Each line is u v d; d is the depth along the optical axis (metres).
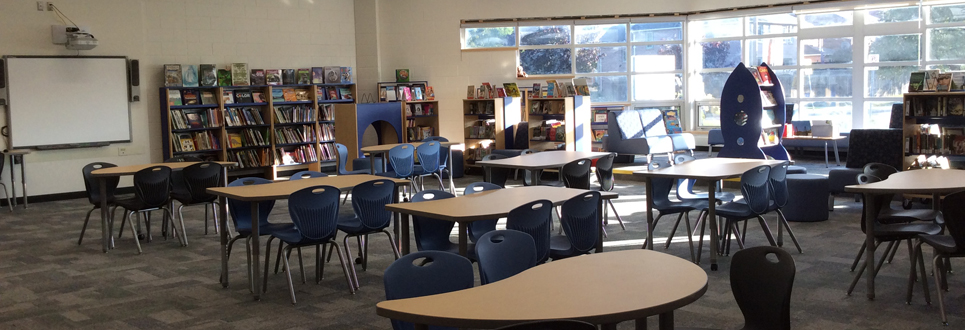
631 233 7.02
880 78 11.97
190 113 11.10
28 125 9.91
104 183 6.72
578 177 6.78
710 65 13.46
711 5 12.92
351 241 6.93
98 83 10.44
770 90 9.51
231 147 11.44
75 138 10.30
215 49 11.59
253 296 5.07
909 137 8.16
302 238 4.88
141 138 10.94
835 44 12.34
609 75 13.64
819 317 4.29
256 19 11.98
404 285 2.93
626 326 4.25
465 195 5.06
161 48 11.06
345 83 12.63
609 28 13.52
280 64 12.28
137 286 5.46
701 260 5.83
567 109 11.11
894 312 4.35
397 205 4.62
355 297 5.04
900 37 11.71
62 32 10.05
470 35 13.45
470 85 12.98
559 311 2.35
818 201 7.30
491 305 2.44
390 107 11.82
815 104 12.66
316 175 6.48
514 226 4.07
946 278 5.00
